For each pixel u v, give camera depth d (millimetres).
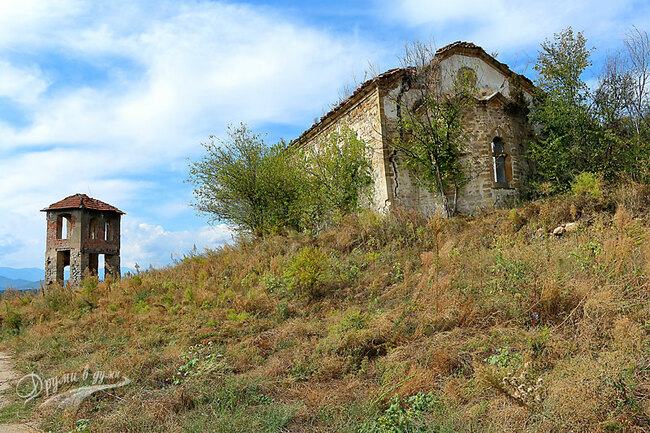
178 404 5441
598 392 4027
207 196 18812
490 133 15875
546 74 15242
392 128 15977
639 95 14758
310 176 18281
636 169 12312
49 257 27406
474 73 15914
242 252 15453
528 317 6320
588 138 14375
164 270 16266
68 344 9445
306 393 5531
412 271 10211
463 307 6848
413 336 6562
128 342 8906
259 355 7285
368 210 15453
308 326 8203
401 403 4910
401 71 16109
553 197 13148
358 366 6289
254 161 18406
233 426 4625
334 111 18688
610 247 7000
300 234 15281
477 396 4734
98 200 29531
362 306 8891
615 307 5680
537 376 4777
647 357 4664
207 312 10195
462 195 15445
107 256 29031
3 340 11438
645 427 3789
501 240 9719
